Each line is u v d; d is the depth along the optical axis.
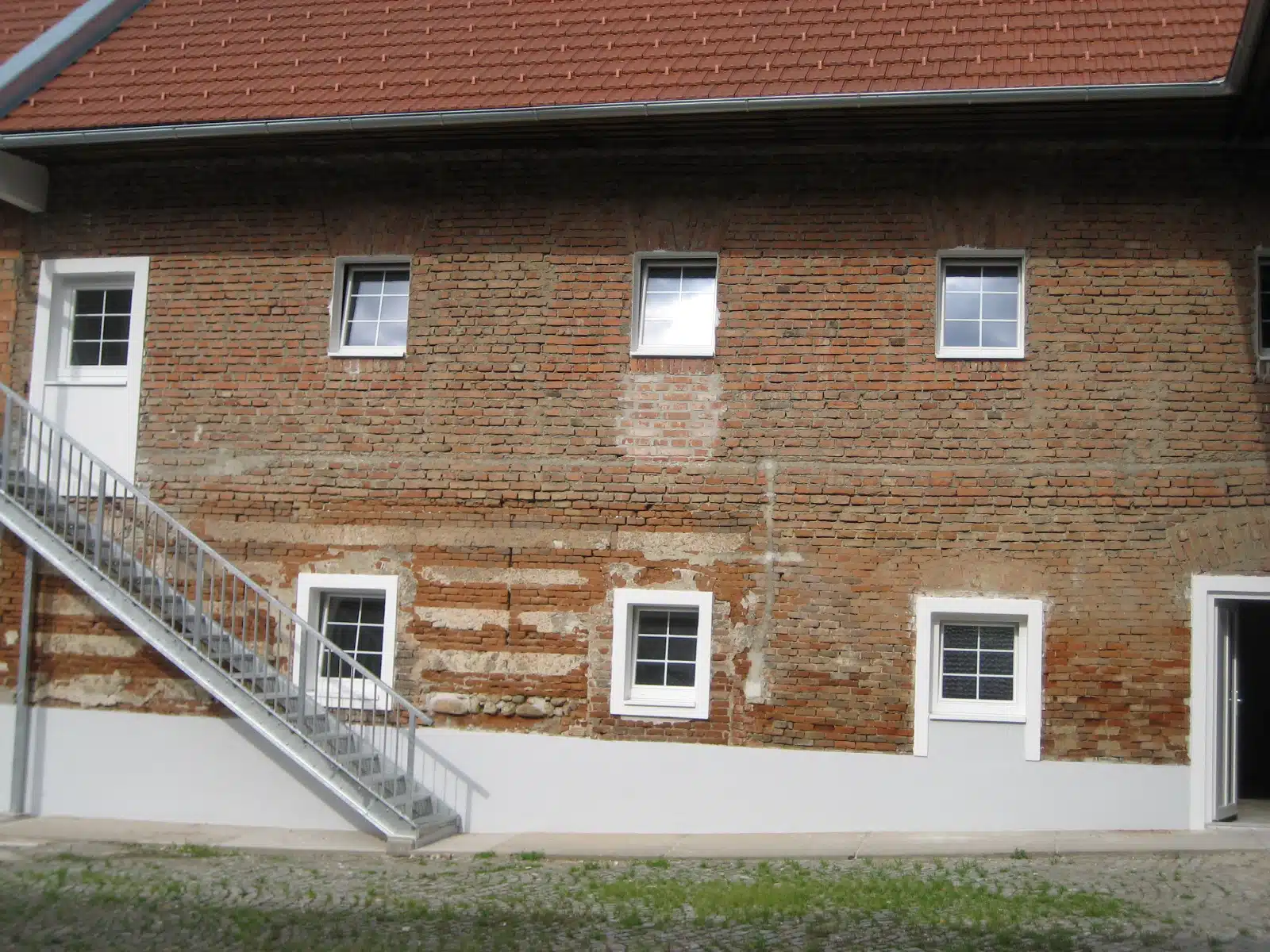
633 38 14.68
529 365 14.08
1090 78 12.62
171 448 14.77
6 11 17.81
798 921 9.66
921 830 12.98
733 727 13.40
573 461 13.91
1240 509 12.76
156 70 15.62
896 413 13.35
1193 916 9.51
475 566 14.02
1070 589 12.94
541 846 12.77
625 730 13.61
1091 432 13.05
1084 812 12.74
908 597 13.18
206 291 14.88
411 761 13.46
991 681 13.21
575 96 13.70
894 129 13.20
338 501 14.35
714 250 13.84
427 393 14.27
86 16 16.52
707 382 13.73
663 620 13.88
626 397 13.87
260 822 14.27
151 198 15.12
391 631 14.10
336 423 14.45
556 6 15.59
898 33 14.03
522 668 13.84
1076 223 13.25
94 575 13.99
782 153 13.80
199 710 14.55
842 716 13.20
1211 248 13.05
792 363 13.58
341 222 14.64
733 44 14.23
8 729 14.94
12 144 14.59
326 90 14.60
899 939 9.16
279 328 14.67
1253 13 10.70
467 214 14.36
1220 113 12.47
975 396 13.25
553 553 13.88
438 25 15.62
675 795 13.45
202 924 9.90
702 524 13.61
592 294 14.02
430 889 11.09
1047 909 9.76
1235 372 12.91
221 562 13.73
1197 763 12.65
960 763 12.98
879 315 13.47
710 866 11.75
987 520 13.12
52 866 12.16
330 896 10.84
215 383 14.75
